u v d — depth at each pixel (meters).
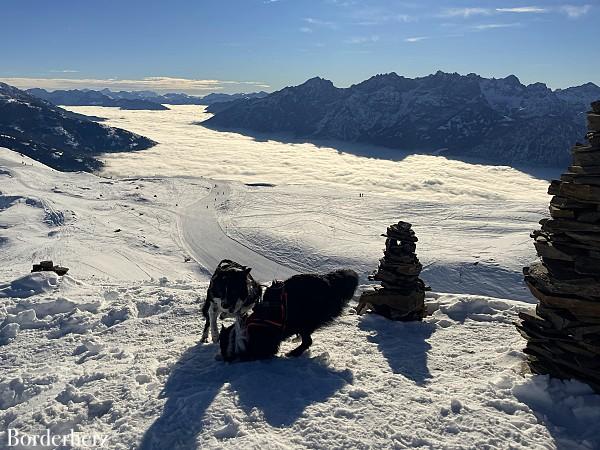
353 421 5.37
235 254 102.50
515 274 83.12
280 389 6.05
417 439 5.06
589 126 6.27
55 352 7.78
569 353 6.31
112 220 123.06
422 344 7.92
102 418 5.59
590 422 5.55
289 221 129.75
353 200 161.12
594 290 6.06
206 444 4.92
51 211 118.62
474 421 5.40
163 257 97.56
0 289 11.10
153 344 7.91
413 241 8.98
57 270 12.86
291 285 7.27
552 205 6.62
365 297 9.20
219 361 7.03
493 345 7.84
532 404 5.92
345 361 7.14
